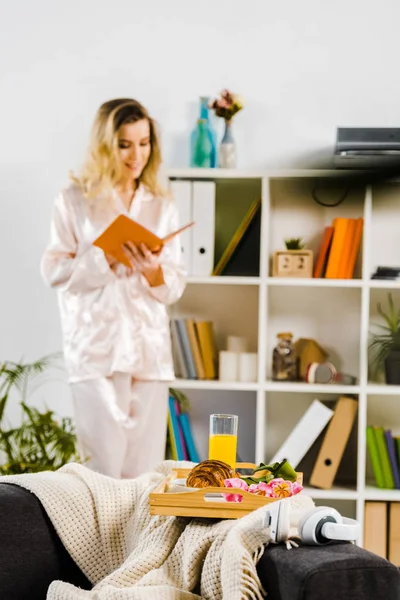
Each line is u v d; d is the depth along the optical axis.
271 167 4.08
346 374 4.09
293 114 4.07
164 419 3.64
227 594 1.65
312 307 4.14
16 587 1.93
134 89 4.09
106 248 3.34
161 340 3.59
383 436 3.93
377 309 4.12
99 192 3.54
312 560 1.61
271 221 4.13
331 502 4.07
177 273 3.60
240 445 4.14
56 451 3.60
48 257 3.58
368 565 1.60
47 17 4.10
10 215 4.12
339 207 4.10
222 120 4.12
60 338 4.12
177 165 4.10
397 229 4.10
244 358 3.95
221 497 1.96
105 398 3.51
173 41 4.08
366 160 3.79
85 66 4.10
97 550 2.06
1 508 1.97
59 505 2.04
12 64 4.11
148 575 1.83
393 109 4.05
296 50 4.06
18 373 3.91
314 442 4.07
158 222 3.61
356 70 4.05
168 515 1.89
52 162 4.11
